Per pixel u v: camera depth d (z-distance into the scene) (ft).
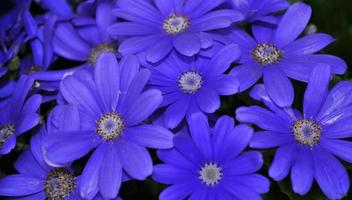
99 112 1.24
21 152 1.33
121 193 1.29
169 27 1.30
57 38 1.44
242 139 1.16
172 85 1.26
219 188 1.18
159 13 1.33
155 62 1.25
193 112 1.21
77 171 1.28
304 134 1.21
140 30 1.30
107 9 1.44
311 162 1.18
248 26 1.40
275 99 1.21
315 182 1.24
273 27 1.35
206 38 1.25
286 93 1.22
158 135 1.16
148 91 1.18
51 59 1.43
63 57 1.45
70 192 1.27
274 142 1.17
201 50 1.26
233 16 1.27
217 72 1.23
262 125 1.18
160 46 1.26
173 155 1.17
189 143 1.17
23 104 1.28
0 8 1.60
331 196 1.15
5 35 1.49
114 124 1.21
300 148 1.20
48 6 1.52
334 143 1.21
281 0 1.35
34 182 1.28
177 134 1.17
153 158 1.28
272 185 1.27
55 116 1.23
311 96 1.22
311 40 1.30
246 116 1.18
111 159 1.19
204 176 1.19
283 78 1.24
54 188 1.27
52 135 1.18
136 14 1.32
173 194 1.16
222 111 1.34
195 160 1.19
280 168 1.15
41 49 1.45
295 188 1.14
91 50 1.45
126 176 1.19
